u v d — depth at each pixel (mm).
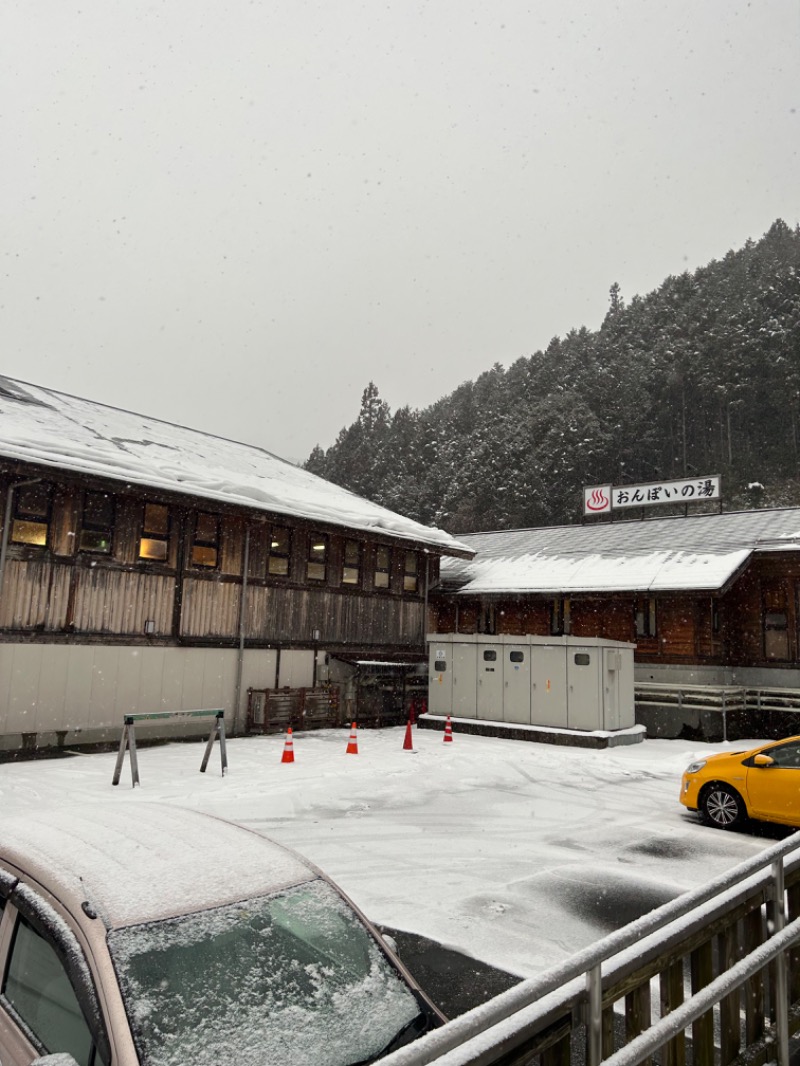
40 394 22984
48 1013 2604
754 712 21547
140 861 3049
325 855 8469
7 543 15078
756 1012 3621
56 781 11805
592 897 7164
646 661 23641
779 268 70375
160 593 17812
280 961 2762
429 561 26391
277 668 20422
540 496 57219
